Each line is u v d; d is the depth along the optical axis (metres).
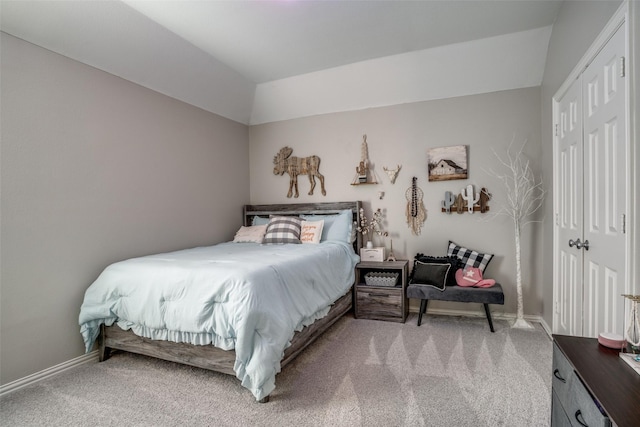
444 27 2.87
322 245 3.40
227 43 3.08
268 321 1.96
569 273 2.45
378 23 2.79
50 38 2.33
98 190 2.69
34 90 2.29
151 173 3.16
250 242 3.85
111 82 2.80
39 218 2.30
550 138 2.93
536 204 3.29
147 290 2.23
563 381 1.26
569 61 2.41
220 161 4.06
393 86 3.67
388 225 3.88
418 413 1.80
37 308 2.29
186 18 2.66
